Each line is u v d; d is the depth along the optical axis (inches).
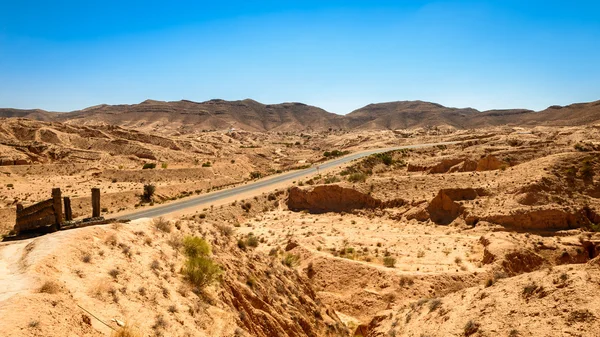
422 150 4852.4
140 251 778.8
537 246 1608.0
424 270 1462.8
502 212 2087.8
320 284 1496.1
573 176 2308.1
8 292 479.2
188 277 776.3
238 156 6855.3
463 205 2297.0
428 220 2365.9
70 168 4372.5
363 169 3934.5
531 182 2240.4
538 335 561.0
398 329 889.5
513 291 706.8
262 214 2977.4
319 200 2962.6
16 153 4549.7
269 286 1031.0
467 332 655.8
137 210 2832.2
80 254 655.8
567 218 1982.0
